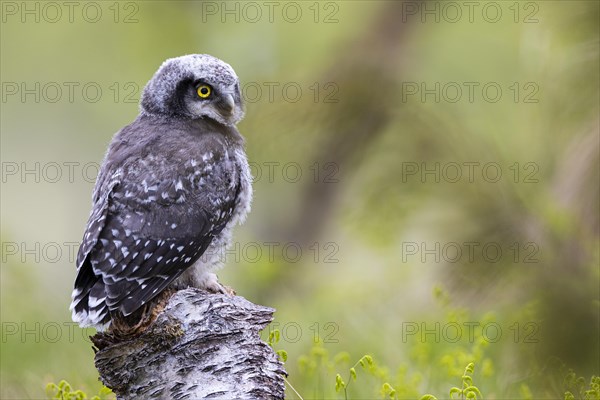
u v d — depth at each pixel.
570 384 10.27
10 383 12.46
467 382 9.14
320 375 11.21
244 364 8.17
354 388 11.29
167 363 8.20
